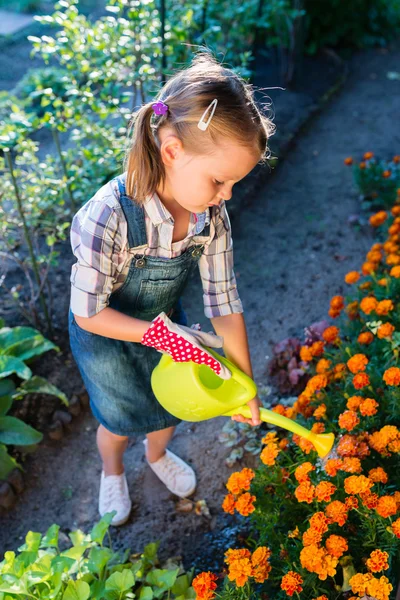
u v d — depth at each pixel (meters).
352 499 1.62
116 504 2.10
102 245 1.43
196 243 1.56
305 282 3.11
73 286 1.48
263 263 3.23
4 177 2.65
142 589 1.75
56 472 2.28
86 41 2.88
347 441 1.71
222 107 1.26
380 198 3.55
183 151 1.30
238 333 1.70
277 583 1.75
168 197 1.45
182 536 2.09
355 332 2.48
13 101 3.82
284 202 3.69
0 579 1.67
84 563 1.78
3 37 4.89
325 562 1.54
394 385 1.90
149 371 1.78
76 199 3.02
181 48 3.24
